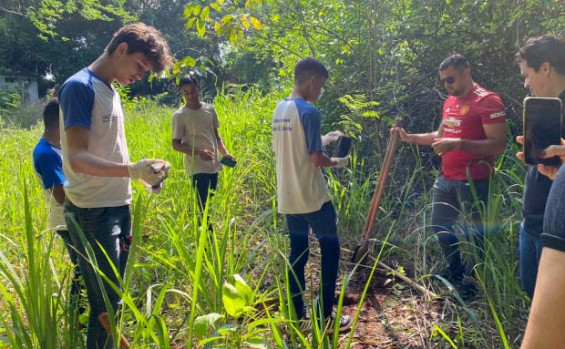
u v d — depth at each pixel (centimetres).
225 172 555
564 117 247
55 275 250
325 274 345
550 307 104
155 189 270
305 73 339
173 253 370
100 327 269
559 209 106
